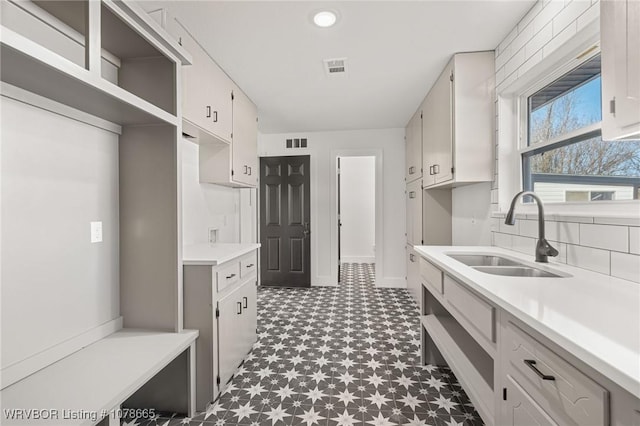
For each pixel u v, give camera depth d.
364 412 1.68
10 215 1.13
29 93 1.17
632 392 0.54
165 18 1.72
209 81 2.24
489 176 2.27
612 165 1.39
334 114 3.66
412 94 3.04
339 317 3.15
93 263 1.50
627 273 1.21
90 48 1.11
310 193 4.46
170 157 1.65
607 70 1.08
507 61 2.04
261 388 1.90
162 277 1.66
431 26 1.92
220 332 1.80
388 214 4.34
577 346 0.66
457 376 1.56
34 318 1.21
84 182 1.45
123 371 1.20
